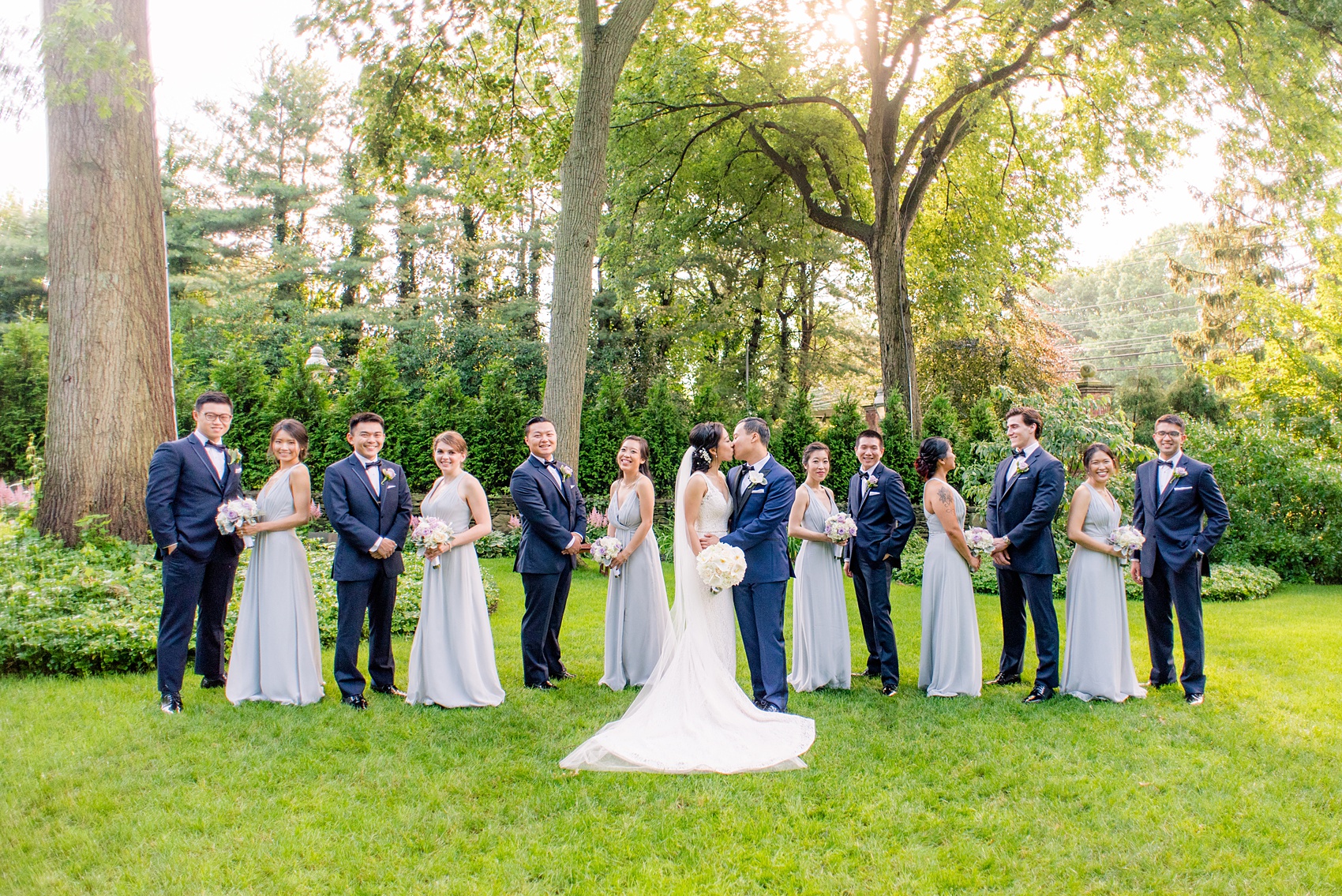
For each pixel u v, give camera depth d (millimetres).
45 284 27891
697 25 16109
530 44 13859
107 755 4039
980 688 5352
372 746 4223
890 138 16016
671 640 4688
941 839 3330
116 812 3459
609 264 18609
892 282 16375
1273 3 12234
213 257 27297
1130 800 3662
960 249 18953
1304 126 12352
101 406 7711
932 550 5438
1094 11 13039
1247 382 15047
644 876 3025
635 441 5836
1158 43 12203
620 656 5582
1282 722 4680
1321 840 3297
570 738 4414
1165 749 4234
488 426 14180
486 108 13930
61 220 7746
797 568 5664
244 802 3561
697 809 3561
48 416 7793
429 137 13633
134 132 7918
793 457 14641
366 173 13688
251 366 14477
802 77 16875
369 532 4941
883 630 5434
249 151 28609
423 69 12930
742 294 23703
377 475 5137
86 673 5277
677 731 4312
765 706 4840
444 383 14578
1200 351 27938
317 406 14297
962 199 18734
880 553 5477
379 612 5191
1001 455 11062
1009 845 3268
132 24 7945
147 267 8016
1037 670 5262
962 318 20016
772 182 18859
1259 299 14258
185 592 4734
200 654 5176
